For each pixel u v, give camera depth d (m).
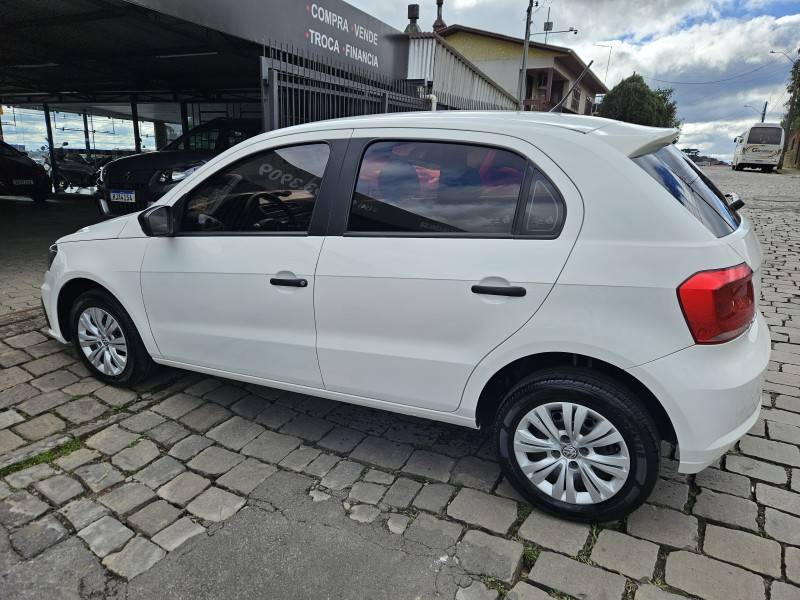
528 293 2.23
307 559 2.21
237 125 8.41
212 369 3.18
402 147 2.57
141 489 2.64
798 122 39.38
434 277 2.39
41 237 8.33
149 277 3.19
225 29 5.38
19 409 3.34
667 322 2.07
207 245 2.98
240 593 2.06
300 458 2.90
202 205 3.06
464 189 2.42
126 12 6.69
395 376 2.59
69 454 2.91
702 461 2.15
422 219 2.48
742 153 31.84
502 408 2.46
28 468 2.78
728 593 2.03
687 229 2.09
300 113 6.30
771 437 3.03
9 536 2.32
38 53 9.52
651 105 35.41
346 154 2.68
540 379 2.35
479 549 2.26
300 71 6.12
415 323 2.47
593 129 2.35
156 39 8.28
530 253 2.24
